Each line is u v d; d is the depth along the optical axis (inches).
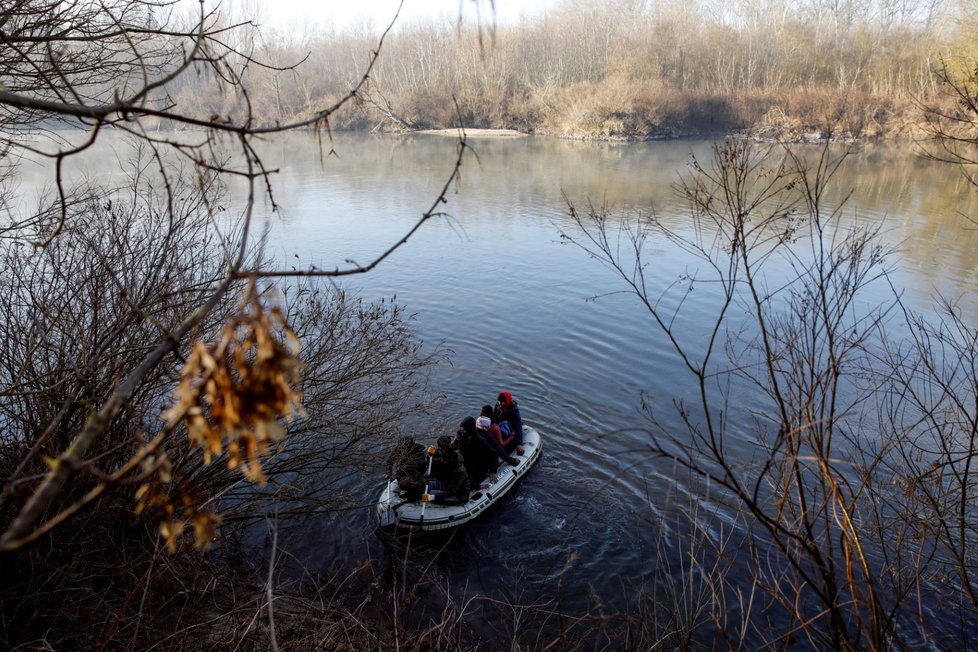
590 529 306.8
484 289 628.4
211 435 54.2
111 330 219.0
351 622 244.1
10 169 366.0
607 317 551.2
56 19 193.2
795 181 179.6
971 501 253.8
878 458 190.4
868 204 853.8
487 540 303.4
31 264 254.1
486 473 339.6
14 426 225.8
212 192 323.9
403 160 1491.1
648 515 311.1
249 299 56.0
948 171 1077.8
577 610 261.9
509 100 2043.6
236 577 266.7
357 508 321.4
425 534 305.6
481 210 942.4
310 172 1317.7
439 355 487.5
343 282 646.5
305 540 299.9
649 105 1745.8
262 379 52.9
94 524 215.9
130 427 232.5
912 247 677.3
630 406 413.7
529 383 447.5
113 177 674.8
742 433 370.0
